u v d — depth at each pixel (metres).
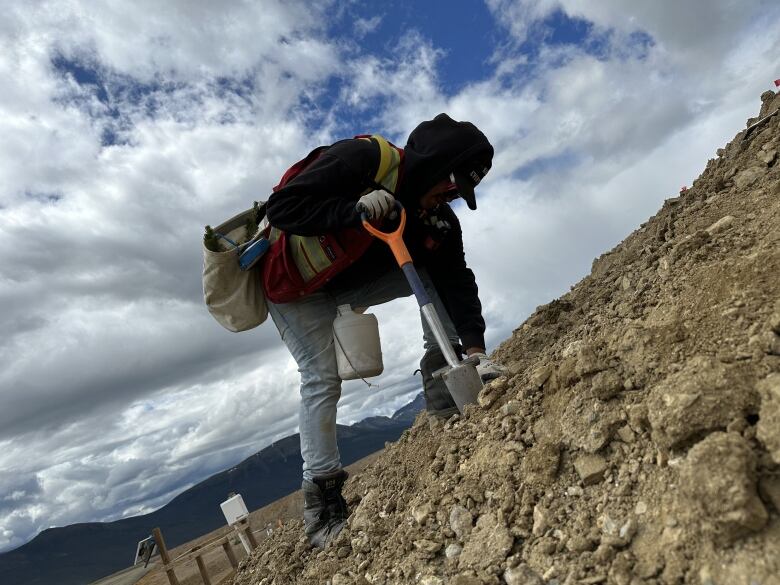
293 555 3.04
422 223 2.74
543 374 2.31
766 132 3.19
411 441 3.29
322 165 2.45
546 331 3.69
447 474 2.37
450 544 2.04
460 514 2.08
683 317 1.95
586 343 2.23
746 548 1.23
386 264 2.79
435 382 2.96
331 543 2.76
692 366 1.65
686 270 2.29
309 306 2.75
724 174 3.28
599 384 1.89
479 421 2.53
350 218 2.36
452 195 2.67
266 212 2.57
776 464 1.30
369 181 2.47
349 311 2.75
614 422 1.80
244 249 2.69
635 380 1.85
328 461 2.79
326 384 2.74
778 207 2.33
